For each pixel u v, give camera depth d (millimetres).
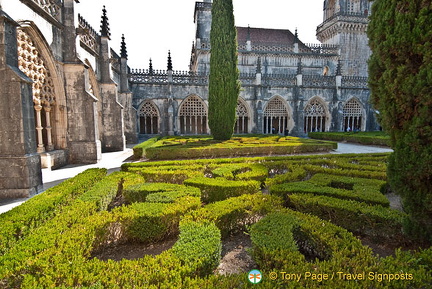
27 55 11148
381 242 4648
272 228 3988
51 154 12180
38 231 3951
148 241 4930
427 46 3727
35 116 12570
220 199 6742
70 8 13727
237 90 20828
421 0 3850
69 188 6348
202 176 7977
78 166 13188
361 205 5055
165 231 4938
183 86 30141
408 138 4086
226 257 4375
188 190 6289
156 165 9891
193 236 3801
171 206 5191
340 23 41281
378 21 4570
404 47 4027
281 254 3250
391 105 4387
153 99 29516
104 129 20203
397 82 4160
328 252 3539
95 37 19000
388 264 2982
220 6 19781
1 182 8055
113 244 4887
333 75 37031
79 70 13930
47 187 9078
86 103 14047
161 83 29578
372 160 11172
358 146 22125
